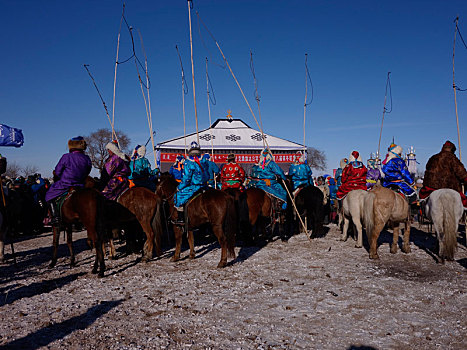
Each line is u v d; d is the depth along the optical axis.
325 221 14.55
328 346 3.77
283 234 10.14
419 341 3.87
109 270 7.34
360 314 4.62
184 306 5.00
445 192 7.17
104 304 5.14
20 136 8.70
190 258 8.17
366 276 6.35
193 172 7.51
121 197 8.08
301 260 7.71
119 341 3.93
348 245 9.48
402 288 5.62
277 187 9.86
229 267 7.19
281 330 4.17
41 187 15.34
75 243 11.55
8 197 8.89
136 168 9.18
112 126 9.10
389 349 3.70
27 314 4.80
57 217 7.43
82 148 7.77
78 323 4.44
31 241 12.66
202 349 3.74
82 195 6.90
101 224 6.88
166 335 4.05
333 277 6.33
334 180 15.28
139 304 5.12
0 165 8.27
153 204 7.97
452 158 7.79
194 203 7.36
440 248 7.25
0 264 8.47
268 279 6.30
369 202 7.84
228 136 31.61
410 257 7.89
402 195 8.05
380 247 9.11
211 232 11.45
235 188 8.59
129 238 8.90
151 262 7.96
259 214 9.20
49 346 3.82
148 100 10.03
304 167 11.30
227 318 4.55
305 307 4.89
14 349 3.76
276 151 30.38
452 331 4.08
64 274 7.15
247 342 3.88
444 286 5.71
